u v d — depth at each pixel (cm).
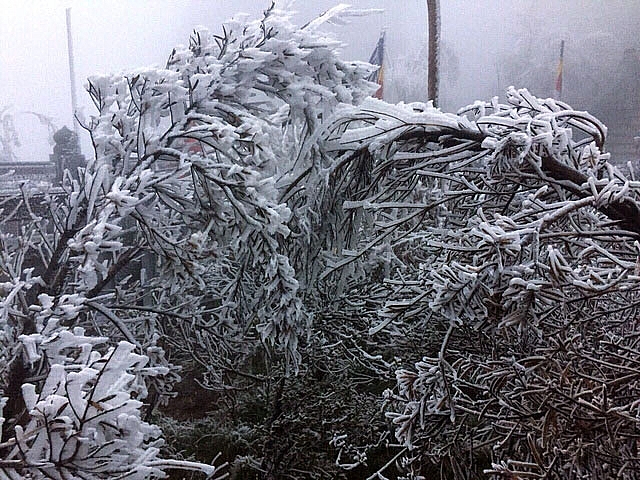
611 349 512
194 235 523
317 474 841
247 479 886
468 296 444
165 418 985
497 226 413
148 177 495
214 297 846
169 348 967
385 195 566
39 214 711
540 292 401
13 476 257
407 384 493
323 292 836
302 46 593
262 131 538
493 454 672
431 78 1466
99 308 550
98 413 263
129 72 557
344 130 600
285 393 873
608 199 422
